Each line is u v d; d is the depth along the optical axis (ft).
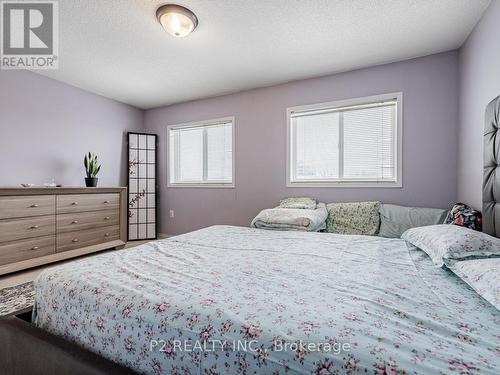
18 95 9.46
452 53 8.04
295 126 10.67
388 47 7.89
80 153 11.53
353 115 9.61
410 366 1.75
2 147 9.09
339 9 6.20
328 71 9.57
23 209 8.34
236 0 5.87
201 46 7.88
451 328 2.23
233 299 2.80
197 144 13.16
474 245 3.97
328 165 10.07
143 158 13.80
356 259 4.54
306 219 7.95
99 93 12.09
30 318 3.77
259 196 11.33
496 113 4.94
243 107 11.64
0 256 7.77
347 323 2.29
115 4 6.02
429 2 5.93
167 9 6.01
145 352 2.58
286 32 7.13
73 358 2.69
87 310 2.99
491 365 1.74
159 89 11.53
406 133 8.66
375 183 9.14
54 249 9.22
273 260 4.45
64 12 6.33
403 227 7.86
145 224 13.80
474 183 6.72
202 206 12.82
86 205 10.35
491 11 5.80
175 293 2.96
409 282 3.43
